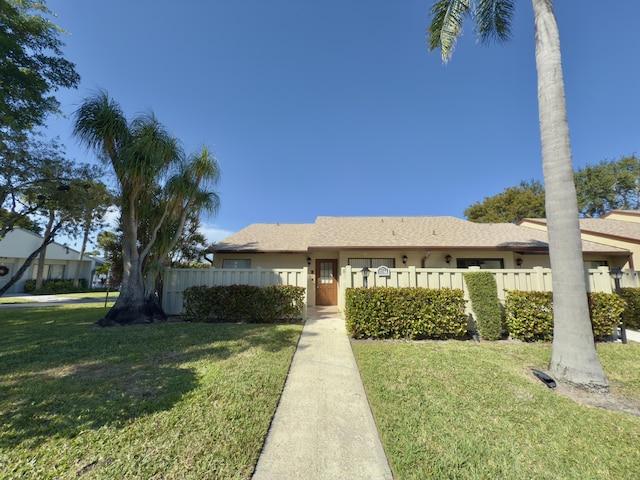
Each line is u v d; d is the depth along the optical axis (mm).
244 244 13367
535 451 2422
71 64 10070
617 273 6574
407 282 7367
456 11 6613
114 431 2594
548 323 6082
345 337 6527
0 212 9906
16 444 2381
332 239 12625
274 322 8086
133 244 7891
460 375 4102
